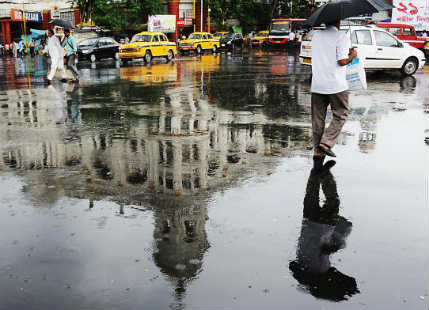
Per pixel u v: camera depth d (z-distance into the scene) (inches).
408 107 360.5
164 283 105.5
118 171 192.9
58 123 303.1
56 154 221.9
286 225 137.5
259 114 333.7
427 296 100.7
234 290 102.7
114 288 103.6
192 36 1470.2
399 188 171.6
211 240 127.3
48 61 1048.8
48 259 117.0
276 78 615.2
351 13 197.0
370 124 292.0
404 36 912.3
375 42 613.9
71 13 1990.7
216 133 268.7
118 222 139.9
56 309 96.0
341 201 157.9
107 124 298.2
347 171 192.5
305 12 2428.6
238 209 150.2
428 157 214.4
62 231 133.6
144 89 496.4
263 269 111.7
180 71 756.0
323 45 203.3
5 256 118.6
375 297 100.3
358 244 125.4
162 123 300.0
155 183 176.6
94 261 115.6
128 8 1656.0
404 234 131.9
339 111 206.2
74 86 540.7
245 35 2341.3
